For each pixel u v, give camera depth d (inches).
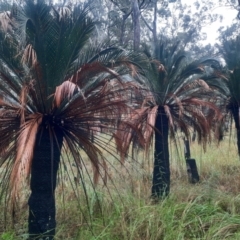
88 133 193.9
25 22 181.2
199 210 226.1
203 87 290.2
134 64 209.2
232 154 441.4
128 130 227.0
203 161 401.4
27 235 187.5
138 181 286.7
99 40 200.1
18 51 182.7
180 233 197.5
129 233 203.2
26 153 156.2
